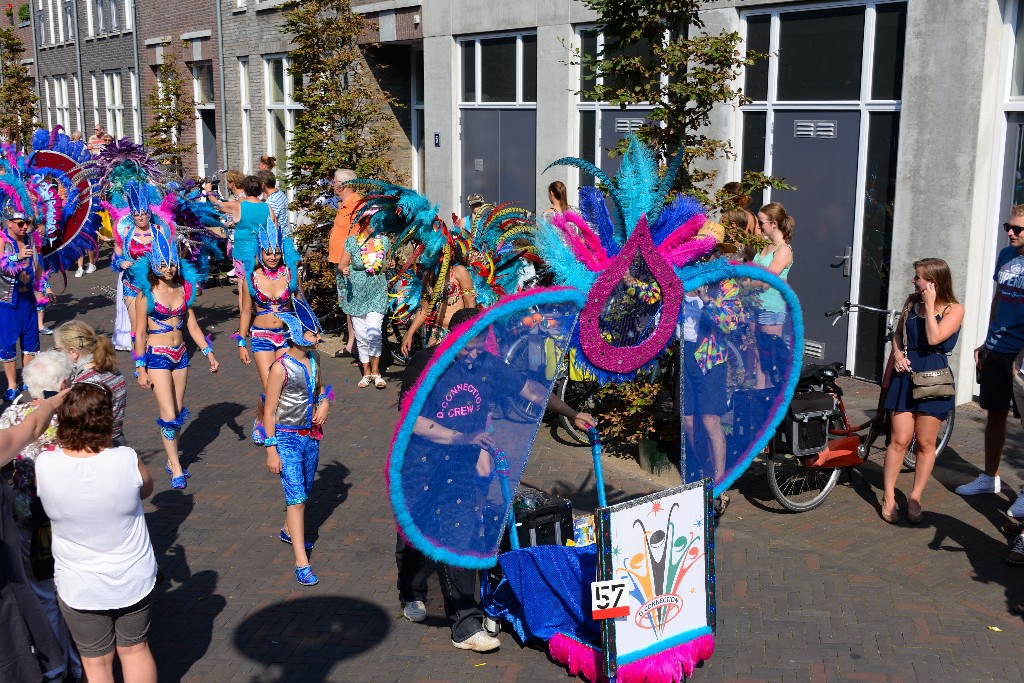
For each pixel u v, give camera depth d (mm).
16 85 26719
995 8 8203
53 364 4914
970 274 8641
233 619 5480
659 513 4648
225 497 7254
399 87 17031
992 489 6906
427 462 4293
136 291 7293
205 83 22969
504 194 14258
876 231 9414
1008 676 4746
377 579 5949
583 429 5113
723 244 6637
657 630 4680
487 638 5078
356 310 10008
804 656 4957
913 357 6426
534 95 13453
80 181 11969
